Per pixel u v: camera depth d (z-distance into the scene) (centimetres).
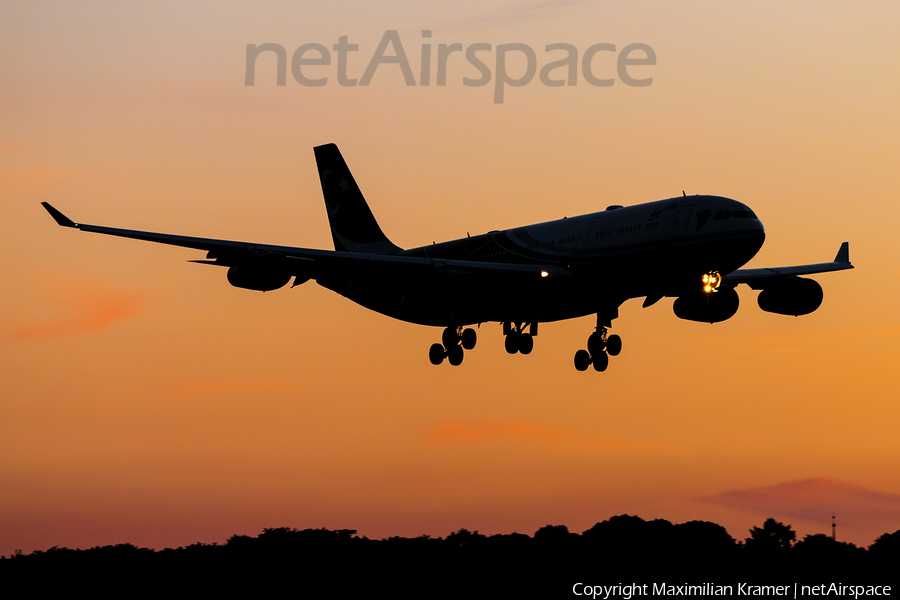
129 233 18500
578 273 19100
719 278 18012
